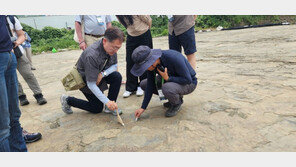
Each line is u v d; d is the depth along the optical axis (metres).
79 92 4.01
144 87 2.75
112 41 2.12
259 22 14.80
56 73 6.14
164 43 10.08
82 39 3.41
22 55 3.23
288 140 1.84
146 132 2.22
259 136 1.93
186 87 2.41
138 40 3.10
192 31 3.21
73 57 9.39
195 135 2.06
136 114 2.49
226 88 3.20
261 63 4.39
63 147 2.11
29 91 4.51
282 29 9.41
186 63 2.41
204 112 2.50
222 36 9.82
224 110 2.49
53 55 10.94
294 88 2.89
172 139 2.04
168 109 2.68
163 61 2.26
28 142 2.25
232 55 5.53
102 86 2.70
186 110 2.60
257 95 2.81
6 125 1.64
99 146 2.07
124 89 3.80
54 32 17.38
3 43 1.57
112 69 2.60
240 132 2.02
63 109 2.86
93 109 2.75
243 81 3.42
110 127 2.42
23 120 2.88
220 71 4.19
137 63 2.16
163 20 16.38
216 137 1.99
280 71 3.71
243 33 9.89
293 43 5.90
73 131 2.42
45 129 2.54
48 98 3.81
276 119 2.18
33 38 16.59
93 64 2.26
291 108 2.37
